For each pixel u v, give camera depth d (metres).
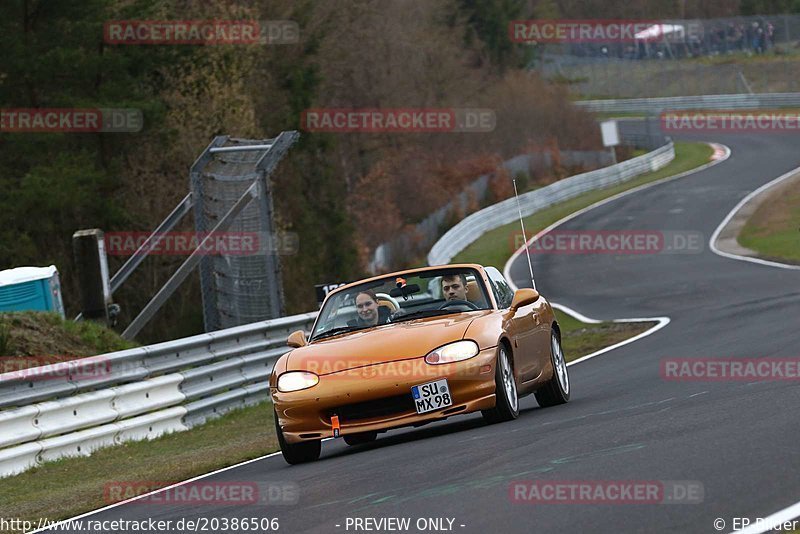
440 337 31.98
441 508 20.64
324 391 31.31
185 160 130.88
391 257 166.00
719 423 26.34
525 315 36.09
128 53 124.44
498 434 29.84
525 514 19.28
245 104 135.50
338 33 191.38
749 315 66.31
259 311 70.88
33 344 58.56
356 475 26.47
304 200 162.75
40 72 112.19
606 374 48.88
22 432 41.41
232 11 141.38
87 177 110.94
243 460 35.88
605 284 107.62
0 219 110.38
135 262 74.94
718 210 166.25
